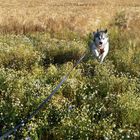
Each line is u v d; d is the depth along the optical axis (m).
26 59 11.22
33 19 18.31
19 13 21.55
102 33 11.62
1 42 13.16
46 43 13.63
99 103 7.75
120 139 5.86
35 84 8.56
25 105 7.37
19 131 6.03
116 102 7.65
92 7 27.38
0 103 7.34
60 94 8.28
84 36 16.02
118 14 21.92
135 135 6.12
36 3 34.66
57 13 21.72
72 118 6.64
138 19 19.41
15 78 9.00
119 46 14.01
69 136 6.04
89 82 9.34
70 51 12.34
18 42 13.38
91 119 6.91
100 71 9.98
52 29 17.19
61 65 10.80
